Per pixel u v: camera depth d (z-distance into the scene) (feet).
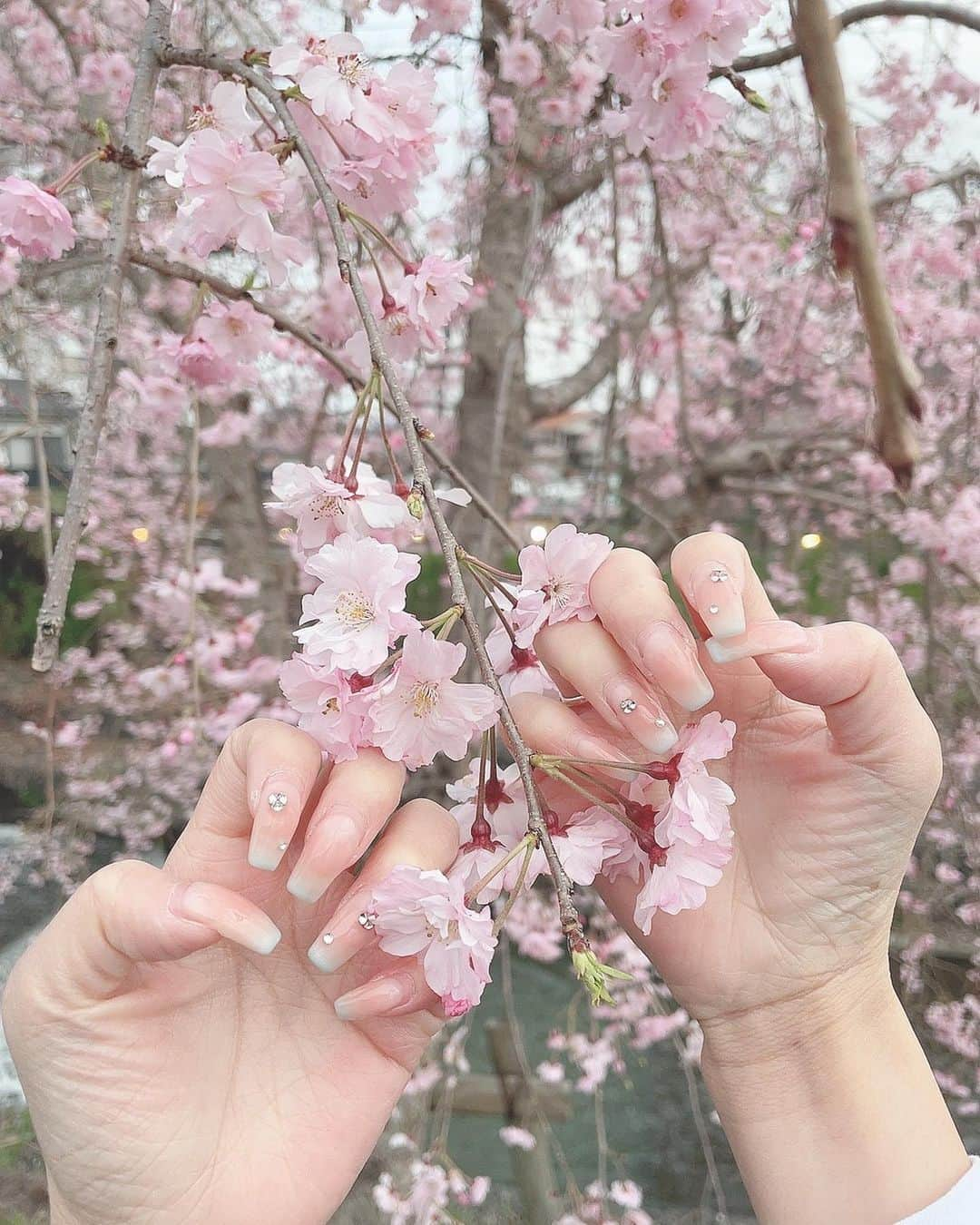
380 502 0.84
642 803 0.73
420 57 2.20
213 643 2.92
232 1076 0.72
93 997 0.67
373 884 0.64
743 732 0.87
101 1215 0.68
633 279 3.24
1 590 5.35
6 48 2.83
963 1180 0.74
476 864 0.68
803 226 2.60
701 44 1.19
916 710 0.77
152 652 4.33
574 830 0.71
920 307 3.08
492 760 0.74
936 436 3.12
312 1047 0.75
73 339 3.05
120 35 2.73
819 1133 0.80
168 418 2.73
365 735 0.67
